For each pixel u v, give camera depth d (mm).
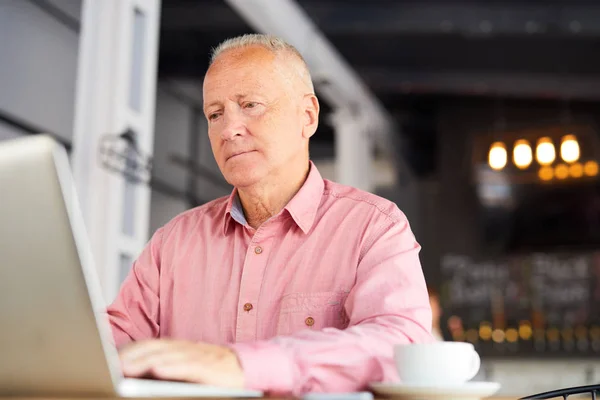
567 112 7586
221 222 1377
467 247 7551
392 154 7336
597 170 6613
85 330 614
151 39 3428
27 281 625
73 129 3424
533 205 7148
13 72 3025
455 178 7691
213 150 1339
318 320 1207
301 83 1363
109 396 626
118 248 3107
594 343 6773
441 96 7711
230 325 1266
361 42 6062
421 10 5422
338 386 862
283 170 1313
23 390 661
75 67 3465
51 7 3293
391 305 1078
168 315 1353
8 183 614
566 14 5457
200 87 5957
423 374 788
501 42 6094
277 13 4414
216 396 712
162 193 5246
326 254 1252
